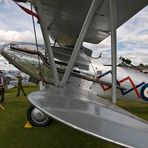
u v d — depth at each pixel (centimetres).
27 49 668
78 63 638
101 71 647
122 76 696
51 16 596
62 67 630
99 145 425
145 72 716
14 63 673
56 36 757
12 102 1012
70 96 285
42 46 664
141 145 137
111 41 321
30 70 659
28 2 316
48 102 205
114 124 178
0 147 409
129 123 194
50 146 416
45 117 520
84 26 327
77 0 472
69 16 573
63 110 183
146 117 721
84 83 636
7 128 534
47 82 636
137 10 475
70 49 645
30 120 521
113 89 330
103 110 226
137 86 699
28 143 431
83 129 144
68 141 444
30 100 199
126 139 143
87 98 307
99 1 312
